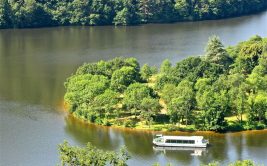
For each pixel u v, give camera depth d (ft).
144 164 649.20
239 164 542.57
